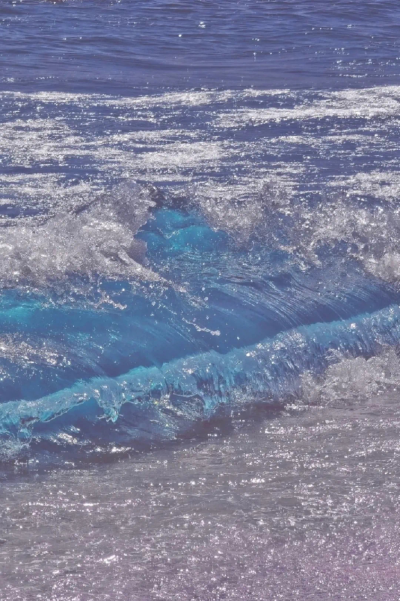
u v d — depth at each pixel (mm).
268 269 21062
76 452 14195
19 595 10242
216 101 43750
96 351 16562
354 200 27500
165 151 34219
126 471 13609
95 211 22375
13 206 26172
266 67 55688
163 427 15227
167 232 22125
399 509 12414
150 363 16641
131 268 19984
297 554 11234
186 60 57562
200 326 18000
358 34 70250
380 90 48000
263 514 12219
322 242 22656
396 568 10961
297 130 38344
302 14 79500
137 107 41906
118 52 59500
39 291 18312
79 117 39344
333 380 17500
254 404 16406
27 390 15172
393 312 20203
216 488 13008
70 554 11125
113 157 33000
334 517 12156
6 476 13320
